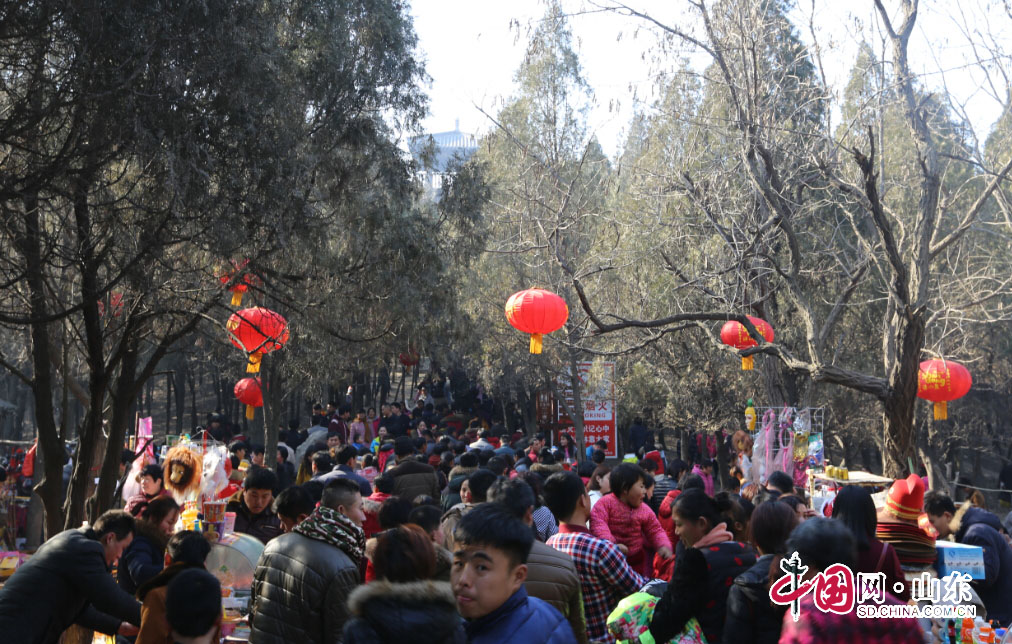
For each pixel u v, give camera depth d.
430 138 12.59
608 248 16.70
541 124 21.78
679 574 4.10
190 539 4.43
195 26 8.02
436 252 11.95
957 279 15.90
